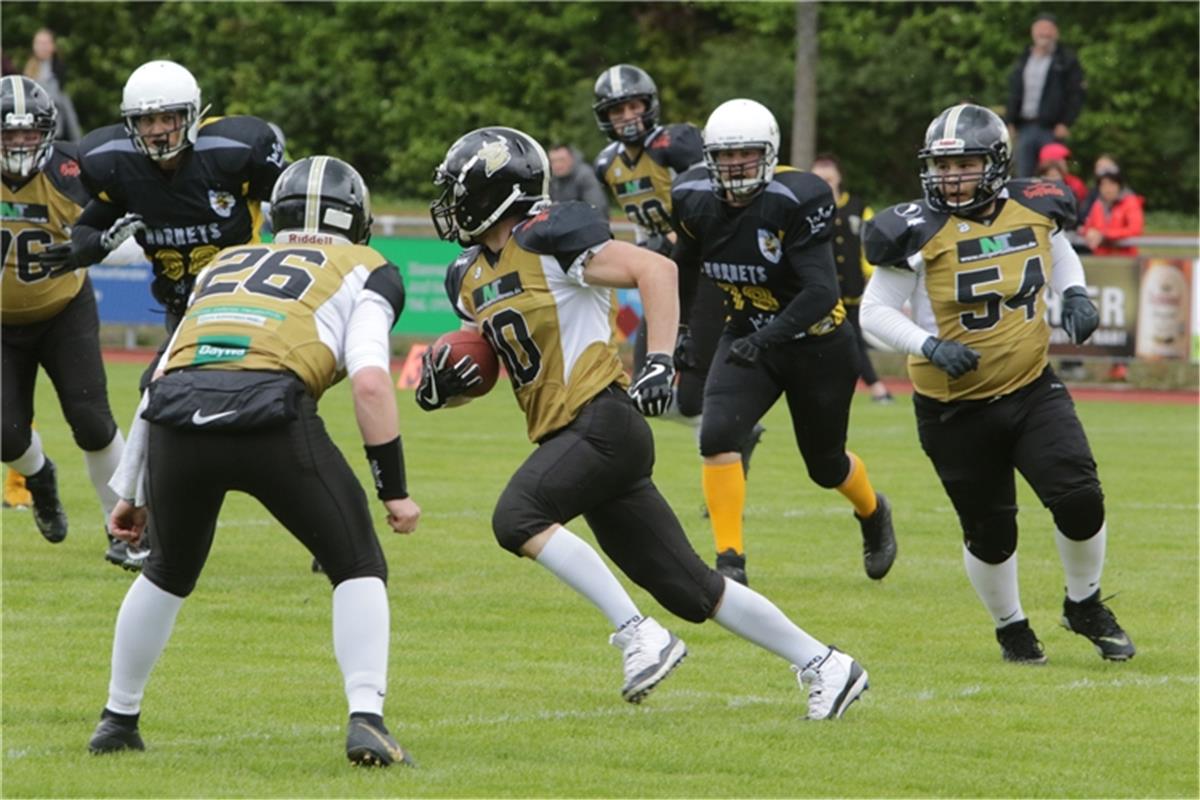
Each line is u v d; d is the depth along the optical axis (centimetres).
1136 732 1914
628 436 1881
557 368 1884
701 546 3122
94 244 2498
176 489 1661
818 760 1770
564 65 10394
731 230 2588
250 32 10844
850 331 2691
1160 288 5912
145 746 1770
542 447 1892
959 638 2419
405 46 10675
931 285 2233
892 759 1781
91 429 2731
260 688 2053
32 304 2706
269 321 1669
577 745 1811
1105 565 2975
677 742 1830
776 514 3497
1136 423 5309
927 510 3562
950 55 9931
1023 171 6475
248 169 2559
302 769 1694
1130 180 10056
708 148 2520
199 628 2381
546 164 1908
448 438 4669
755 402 2673
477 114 10375
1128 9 9869
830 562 2986
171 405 1639
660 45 10506
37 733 1833
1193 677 2194
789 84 9869
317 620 2447
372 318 1689
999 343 2214
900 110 10081
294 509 1662
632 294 5953
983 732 1902
